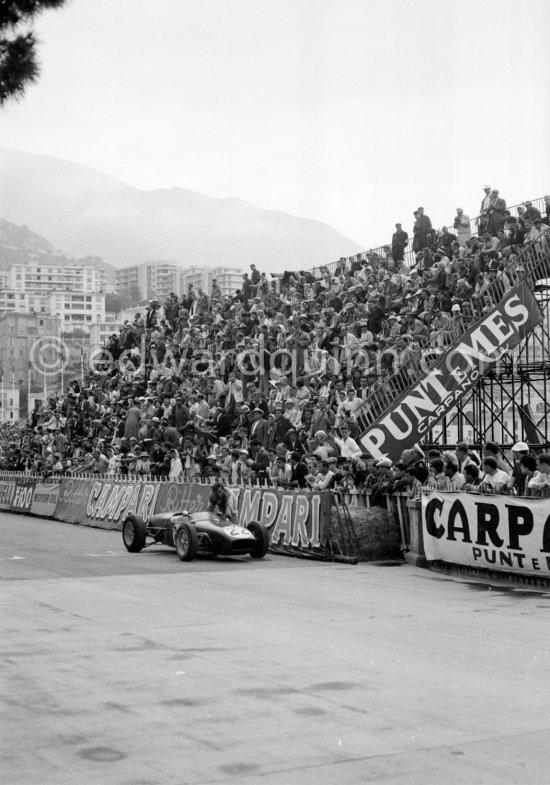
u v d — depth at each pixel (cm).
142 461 2955
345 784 598
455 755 654
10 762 644
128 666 932
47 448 4278
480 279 2784
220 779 609
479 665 927
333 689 835
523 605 1308
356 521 1814
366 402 2550
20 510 3453
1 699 810
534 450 2655
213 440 2936
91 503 2881
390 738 692
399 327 2838
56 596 1414
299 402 2844
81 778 612
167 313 4847
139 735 703
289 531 1967
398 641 1049
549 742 682
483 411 2925
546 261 2611
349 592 1440
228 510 2125
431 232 3472
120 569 1748
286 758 649
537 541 1456
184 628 1138
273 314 3706
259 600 1362
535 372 2719
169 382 3616
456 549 1616
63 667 930
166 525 1986
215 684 857
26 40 813
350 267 3869
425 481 1814
